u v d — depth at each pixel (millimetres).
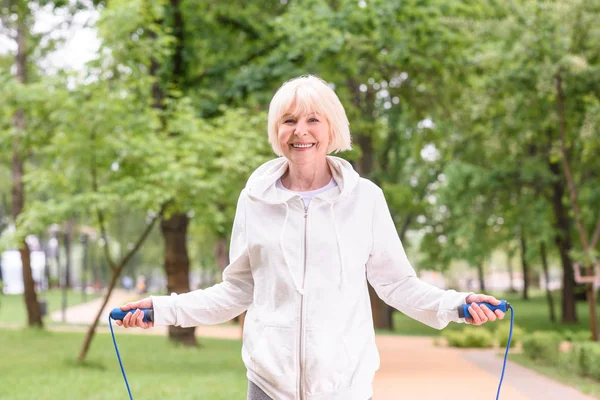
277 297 2887
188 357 17172
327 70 18000
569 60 16859
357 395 2869
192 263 62438
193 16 19719
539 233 31375
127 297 58938
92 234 59094
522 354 18078
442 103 19828
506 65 18422
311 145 2945
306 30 17234
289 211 2908
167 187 13828
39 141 15383
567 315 33469
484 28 17578
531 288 85812
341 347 2854
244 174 15398
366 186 2984
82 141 13430
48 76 14078
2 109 14641
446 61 18203
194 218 15234
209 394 10609
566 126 19734
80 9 17953
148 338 22797
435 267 35250
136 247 14758
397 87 19750
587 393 11188
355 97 22984
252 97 18250
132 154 13500
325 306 2859
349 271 2893
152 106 18953
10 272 75000
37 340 20703
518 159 29047
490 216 31469
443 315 2979
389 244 3008
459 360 16656
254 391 2922
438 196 32469
